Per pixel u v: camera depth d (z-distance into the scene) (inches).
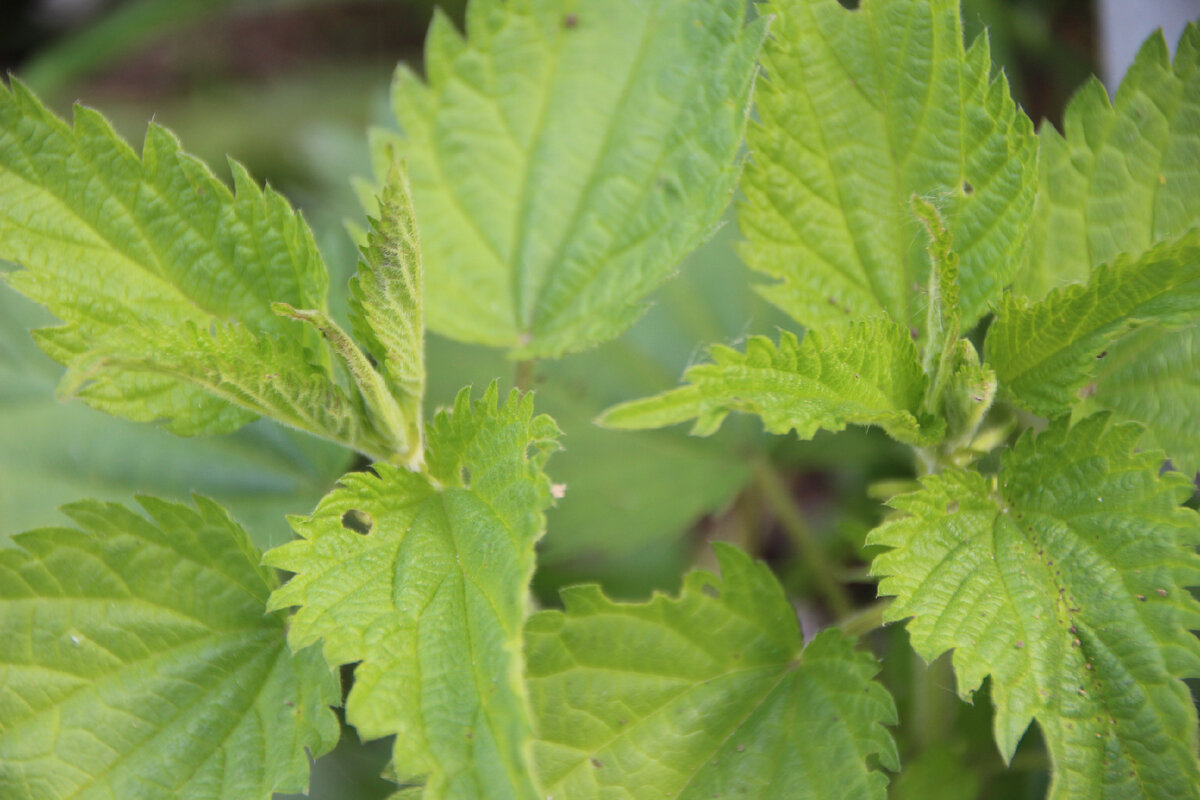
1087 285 22.6
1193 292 22.5
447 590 22.0
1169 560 22.3
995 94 23.2
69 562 22.7
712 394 22.4
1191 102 23.4
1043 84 28.7
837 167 23.6
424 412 26.2
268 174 31.9
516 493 22.0
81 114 22.7
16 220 22.6
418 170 24.6
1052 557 22.5
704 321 26.9
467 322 24.5
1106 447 22.6
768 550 28.0
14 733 22.5
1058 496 22.6
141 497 22.9
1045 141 23.8
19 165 22.6
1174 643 22.1
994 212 23.3
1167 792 22.0
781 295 23.7
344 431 22.8
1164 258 22.4
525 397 22.2
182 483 25.0
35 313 25.5
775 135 23.6
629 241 24.2
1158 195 23.5
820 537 27.6
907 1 23.3
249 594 23.0
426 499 22.5
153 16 33.4
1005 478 22.8
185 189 22.9
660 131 24.1
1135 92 23.5
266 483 25.0
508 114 24.5
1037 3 28.8
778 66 23.5
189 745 22.7
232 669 22.9
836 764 22.8
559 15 24.3
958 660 22.2
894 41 23.4
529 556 21.5
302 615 22.0
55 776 22.5
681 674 23.0
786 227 23.7
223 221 23.0
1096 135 23.7
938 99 23.4
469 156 24.6
